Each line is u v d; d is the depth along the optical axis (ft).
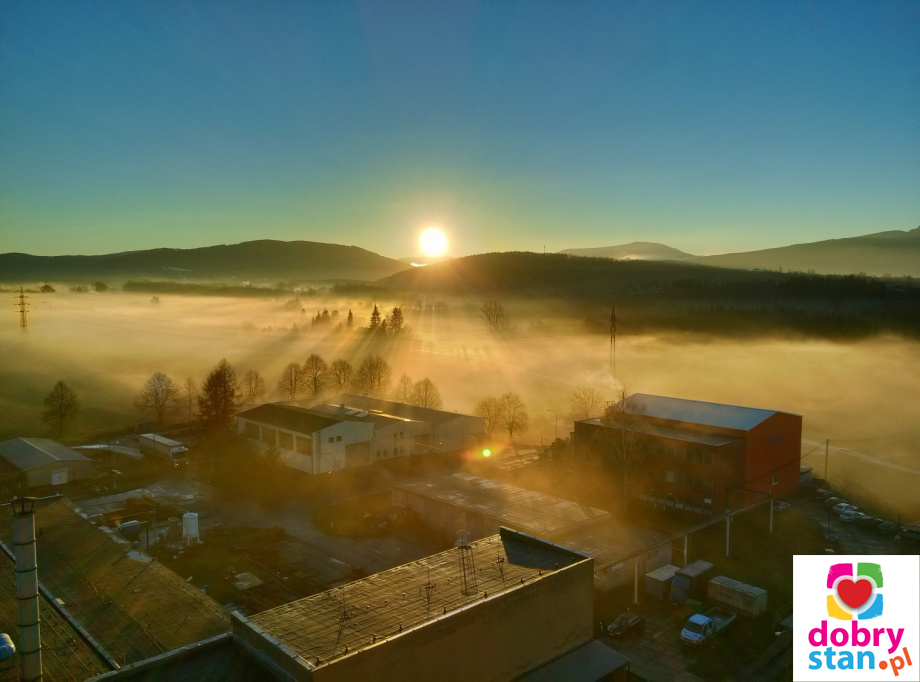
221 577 132.05
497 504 153.89
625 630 109.70
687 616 114.93
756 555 142.00
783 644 106.73
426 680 75.92
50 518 146.00
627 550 129.18
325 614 81.05
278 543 151.64
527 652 88.12
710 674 98.78
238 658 75.25
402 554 144.77
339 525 162.20
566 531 137.39
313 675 65.98
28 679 78.69
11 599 107.45
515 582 90.27
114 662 88.79
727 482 163.43
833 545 146.82
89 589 111.45
